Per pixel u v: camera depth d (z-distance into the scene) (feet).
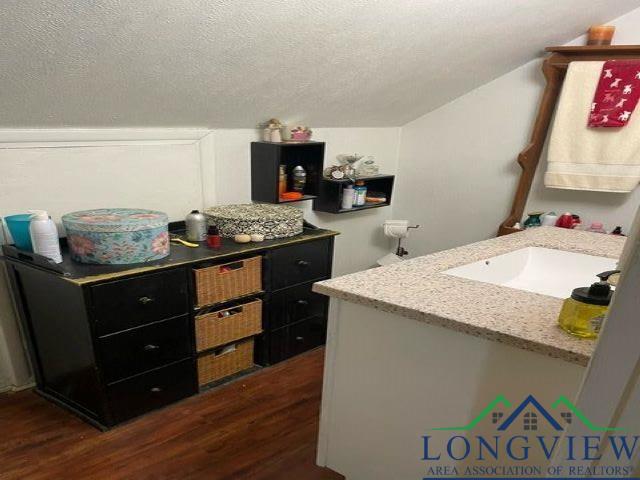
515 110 8.82
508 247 5.89
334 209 8.82
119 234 5.24
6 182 5.40
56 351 5.61
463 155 9.76
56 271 4.98
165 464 5.05
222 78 5.48
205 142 7.15
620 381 1.97
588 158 7.50
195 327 6.05
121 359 5.34
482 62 7.78
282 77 5.97
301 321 7.43
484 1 5.37
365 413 4.07
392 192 10.82
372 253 11.09
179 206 7.14
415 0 4.87
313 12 4.55
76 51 4.00
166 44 4.34
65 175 5.85
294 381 6.83
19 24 3.42
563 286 5.80
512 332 3.00
